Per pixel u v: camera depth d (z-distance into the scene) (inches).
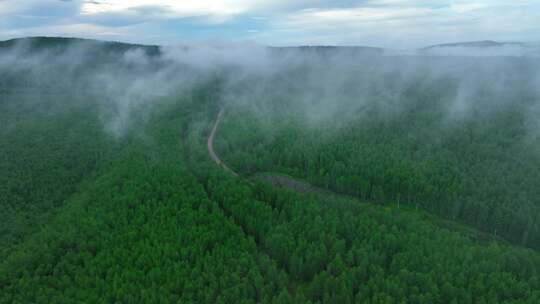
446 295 3097.9
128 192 4837.6
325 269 3528.5
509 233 4596.5
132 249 3671.3
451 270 3334.2
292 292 3321.9
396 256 3508.9
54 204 5177.2
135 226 4067.4
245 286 3134.8
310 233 3838.6
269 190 4815.5
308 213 4195.4
